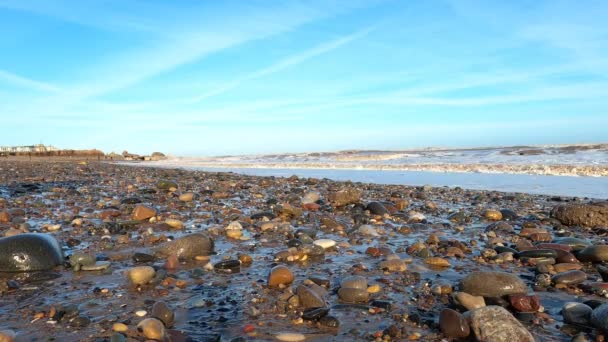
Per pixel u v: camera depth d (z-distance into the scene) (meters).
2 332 3.36
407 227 7.89
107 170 27.02
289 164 34.28
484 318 3.31
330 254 6.13
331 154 53.72
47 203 10.96
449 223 8.69
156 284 4.70
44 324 3.64
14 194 12.89
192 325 3.66
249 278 4.97
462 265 5.52
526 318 3.72
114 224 7.74
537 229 7.37
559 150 33.44
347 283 4.48
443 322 3.49
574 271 4.73
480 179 18.08
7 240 5.23
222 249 6.41
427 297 4.28
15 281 4.75
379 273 5.15
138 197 12.14
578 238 6.84
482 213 9.67
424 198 12.49
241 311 3.95
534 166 21.27
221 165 37.44
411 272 5.16
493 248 6.29
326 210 10.12
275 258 5.82
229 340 3.37
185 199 11.45
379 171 24.48
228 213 9.54
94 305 4.07
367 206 9.90
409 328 3.58
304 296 4.06
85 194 13.05
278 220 8.66
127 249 6.35
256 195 12.85
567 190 13.92
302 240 6.65
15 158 63.28
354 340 3.38
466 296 3.98
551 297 4.27
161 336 3.30
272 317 3.82
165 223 7.96
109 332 3.46
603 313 3.45
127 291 4.47
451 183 16.98
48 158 65.69
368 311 3.94
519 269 5.29
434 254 6.12
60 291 4.48
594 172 18.42
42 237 5.46
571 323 3.62
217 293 4.44
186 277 4.99
